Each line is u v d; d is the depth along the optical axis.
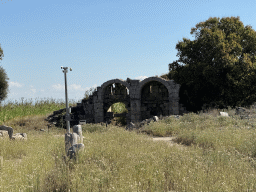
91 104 30.19
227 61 24.27
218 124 17.09
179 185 6.30
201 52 26.50
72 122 29.56
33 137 15.94
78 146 8.95
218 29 26.61
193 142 12.81
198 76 25.41
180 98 27.42
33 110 34.16
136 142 12.40
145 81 27.83
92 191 5.88
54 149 11.40
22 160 9.37
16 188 6.13
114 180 6.50
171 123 18.92
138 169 7.23
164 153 9.65
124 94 29.69
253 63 25.31
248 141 10.75
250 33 26.88
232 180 6.39
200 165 7.50
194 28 27.89
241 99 24.86
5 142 13.11
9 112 32.34
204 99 25.69
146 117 28.78
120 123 30.11
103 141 12.73
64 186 6.36
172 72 27.80
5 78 37.56
